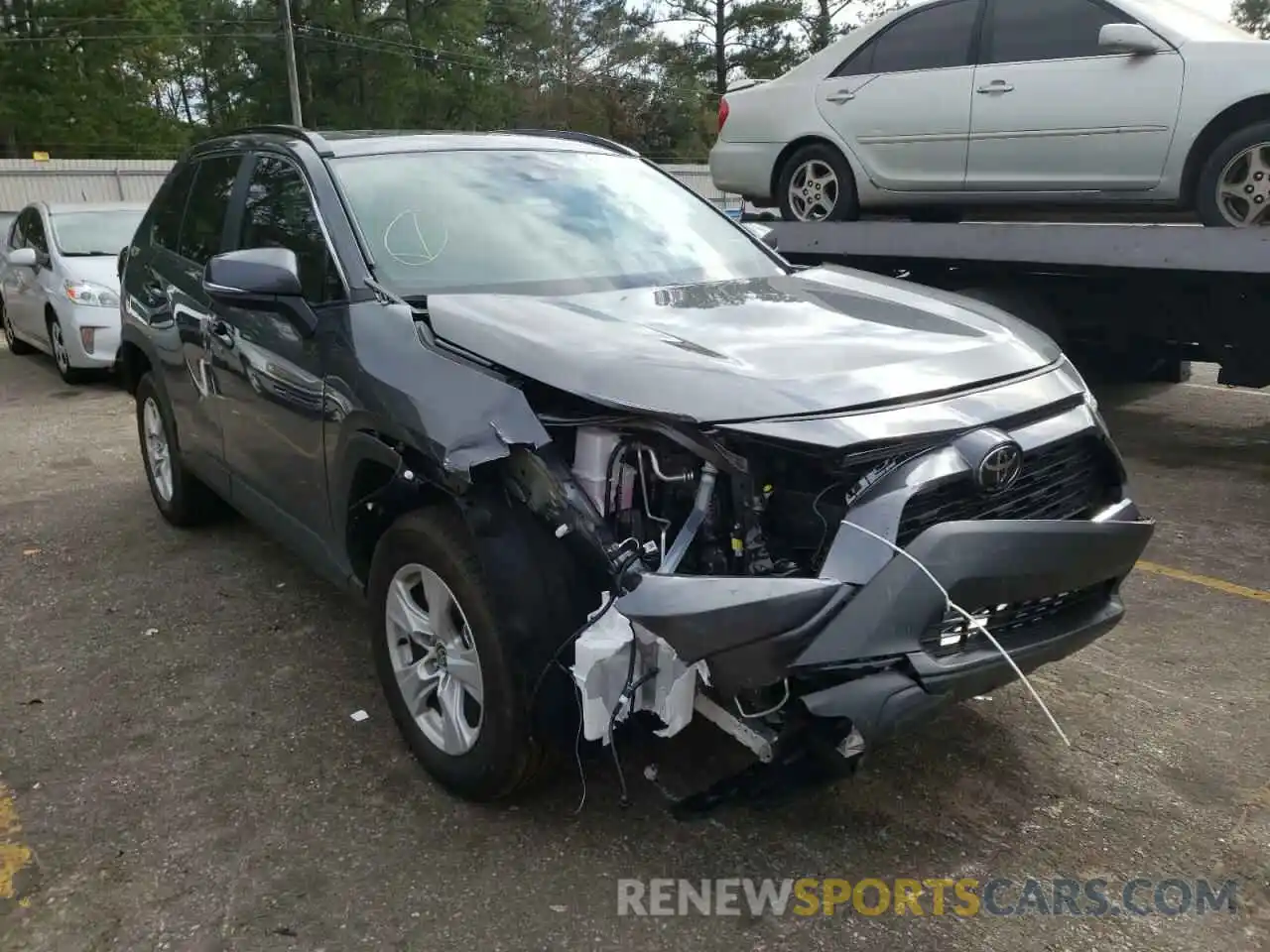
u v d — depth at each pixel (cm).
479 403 272
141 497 611
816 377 262
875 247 697
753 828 296
